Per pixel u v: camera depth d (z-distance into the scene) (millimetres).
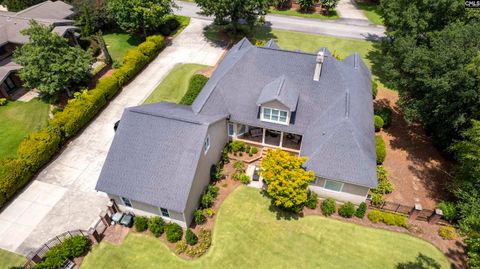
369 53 46594
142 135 23172
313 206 24719
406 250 22234
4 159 26391
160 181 21891
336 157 23656
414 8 34969
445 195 25812
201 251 22078
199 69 42438
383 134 31984
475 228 18922
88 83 39094
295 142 30516
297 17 57875
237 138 30984
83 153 29906
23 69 33406
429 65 26016
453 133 26844
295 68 28625
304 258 21922
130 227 23828
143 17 44812
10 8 53125
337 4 61906
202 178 24531
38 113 34781
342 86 27625
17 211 24828
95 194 26234
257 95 28672
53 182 27109
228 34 51281
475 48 24469
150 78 40781
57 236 22578
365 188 23406
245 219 24312
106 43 49094
